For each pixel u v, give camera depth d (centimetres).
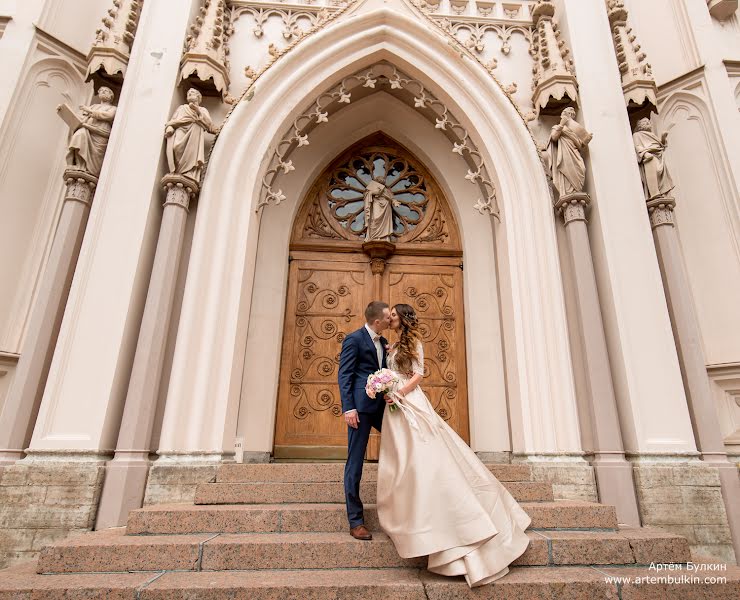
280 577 230
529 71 573
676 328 434
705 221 523
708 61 571
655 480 377
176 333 414
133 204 426
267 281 555
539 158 503
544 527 293
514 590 220
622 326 424
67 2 564
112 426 370
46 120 520
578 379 435
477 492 251
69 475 342
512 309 471
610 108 505
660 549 261
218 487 327
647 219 460
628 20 653
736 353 471
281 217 587
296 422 532
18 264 471
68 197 431
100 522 334
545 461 405
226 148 477
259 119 497
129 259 408
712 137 544
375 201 612
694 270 517
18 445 357
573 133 476
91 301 393
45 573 237
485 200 571
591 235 471
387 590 217
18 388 370
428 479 235
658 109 566
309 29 555
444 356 567
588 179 484
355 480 268
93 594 209
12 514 332
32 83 514
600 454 393
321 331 567
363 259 601
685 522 366
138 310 407
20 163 490
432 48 548
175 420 380
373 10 545
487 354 542
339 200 630
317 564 246
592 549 257
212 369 410
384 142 664
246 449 491
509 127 525
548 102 519
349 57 541
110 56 477
